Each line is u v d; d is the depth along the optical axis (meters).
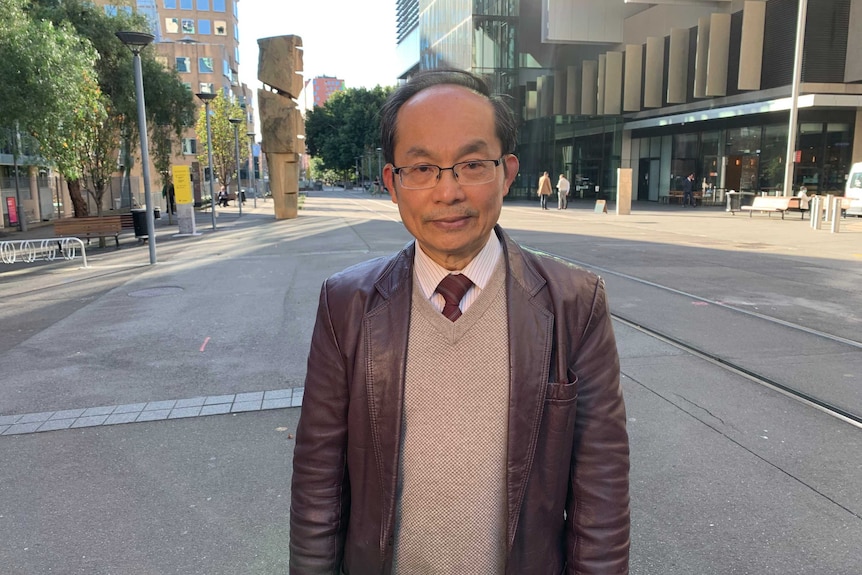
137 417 4.41
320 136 71.62
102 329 6.88
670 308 7.30
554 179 37.81
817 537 2.89
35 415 4.48
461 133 1.24
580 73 36.25
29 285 9.73
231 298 8.34
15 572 2.73
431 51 48.00
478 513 1.30
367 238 15.06
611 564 1.35
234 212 30.08
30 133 12.82
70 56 12.47
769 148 26.11
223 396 4.80
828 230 16.77
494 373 1.30
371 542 1.37
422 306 1.33
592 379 1.37
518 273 1.35
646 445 3.84
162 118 22.78
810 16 22.38
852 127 24.34
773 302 7.61
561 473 1.34
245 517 3.15
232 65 83.94
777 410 4.34
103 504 3.28
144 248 14.40
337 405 1.41
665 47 31.00
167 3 82.06
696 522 3.03
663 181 34.06
